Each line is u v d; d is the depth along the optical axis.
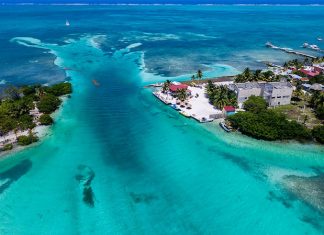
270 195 60.56
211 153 74.94
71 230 52.12
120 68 152.12
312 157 73.06
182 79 133.75
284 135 79.94
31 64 157.00
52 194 60.44
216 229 52.78
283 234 51.84
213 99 102.38
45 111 96.12
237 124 85.88
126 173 67.31
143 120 93.06
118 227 52.94
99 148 77.19
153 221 54.31
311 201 58.94
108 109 101.19
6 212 55.62
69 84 118.00
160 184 63.91
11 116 87.50
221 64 162.50
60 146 77.50
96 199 59.31
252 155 73.94
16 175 65.81
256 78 118.50
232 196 60.47
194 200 59.44
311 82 122.12
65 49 192.75
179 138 82.12
